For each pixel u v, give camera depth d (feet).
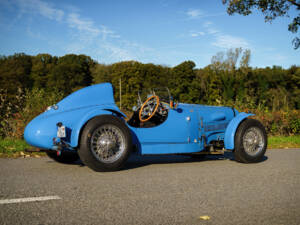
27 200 9.39
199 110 18.28
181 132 17.17
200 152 17.98
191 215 8.42
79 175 13.37
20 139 25.30
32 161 17.10
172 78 183.11
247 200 9.99
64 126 13.55
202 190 11.16
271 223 7.94
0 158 17.92
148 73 184.96
